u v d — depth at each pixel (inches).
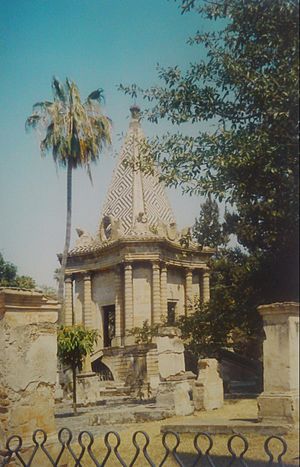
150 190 1117.7
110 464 307.7
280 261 321.7
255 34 327.0
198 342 480.7
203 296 707.4
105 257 1135.0
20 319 315.9
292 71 301.3
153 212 1106.1
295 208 301.3
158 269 1047.6
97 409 633.6
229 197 319.9
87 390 763.4
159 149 354.9
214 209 398.6
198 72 347.6
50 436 314.7
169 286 1050.7
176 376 549.0
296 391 312.2
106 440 216.2
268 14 314.5
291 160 301.7
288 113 300.7
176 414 434.0
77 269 1178.0
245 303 389.1
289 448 276.7
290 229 306.8
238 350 474.3
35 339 320.5
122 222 1105.4
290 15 309.1
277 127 306.8
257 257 334.0
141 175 1115.9
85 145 792.3
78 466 223.0
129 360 908.6
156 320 1032.8
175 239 1063.0
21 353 312.8
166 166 345.7
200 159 333.7
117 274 1103.6
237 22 328.5
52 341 328.8
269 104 307.9
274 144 306.0
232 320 415.8
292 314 317.4
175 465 287.6
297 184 300.5
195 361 595.5
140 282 1074.1
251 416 352.2
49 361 325.4
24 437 305.0
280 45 312.5
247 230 323.6
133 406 599.5
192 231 414.6
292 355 315.3
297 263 315.3
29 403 311.7
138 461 301.7
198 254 716.7
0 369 308.8
